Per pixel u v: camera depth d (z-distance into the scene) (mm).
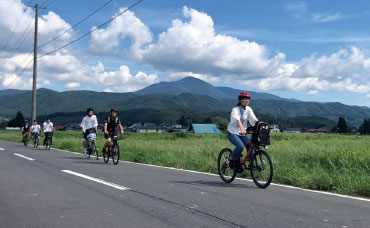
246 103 7742
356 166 9445
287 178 8172
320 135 44156
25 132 24875
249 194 6492
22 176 8641
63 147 21891
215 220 4613
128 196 6180
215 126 132875
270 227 4312
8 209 5180
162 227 4285
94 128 14570
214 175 9312
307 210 5211
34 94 33875
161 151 15984
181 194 6395
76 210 5129
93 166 11195
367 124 155375
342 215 4922
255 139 7441
